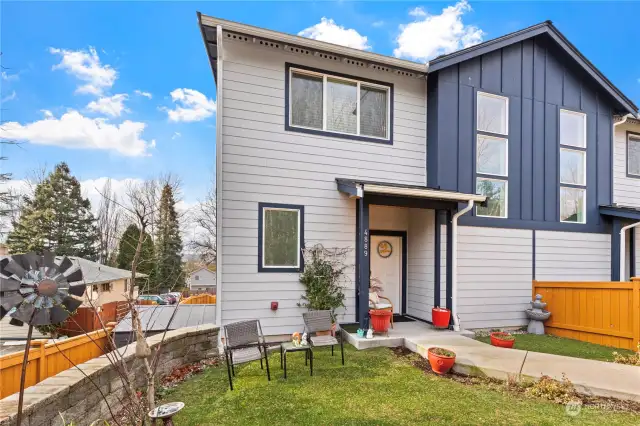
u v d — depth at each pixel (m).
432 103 7.28
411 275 7.73
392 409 3.51
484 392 3.96
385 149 7.08
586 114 8.46
